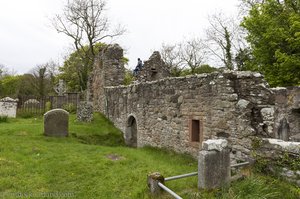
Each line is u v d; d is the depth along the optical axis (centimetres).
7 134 1027
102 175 637
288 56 1546
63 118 1066
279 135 1079
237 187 477
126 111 1280
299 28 1511
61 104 1905
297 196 446
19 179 585
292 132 1110
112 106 1465
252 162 584
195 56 3222
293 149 507
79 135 1154
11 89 3750
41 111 1784
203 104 773
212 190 485
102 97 1650
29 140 943
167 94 954
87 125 1348
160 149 982
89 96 1922
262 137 612
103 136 1236
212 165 496
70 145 941
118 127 1370
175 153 894
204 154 493
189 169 684
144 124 1116
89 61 3023
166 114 959
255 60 1917
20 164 684
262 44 1767
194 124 823
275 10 1775
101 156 805
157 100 1019
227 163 514
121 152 875
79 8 2781
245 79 665
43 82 3778
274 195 446
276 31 1623
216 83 723
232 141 665
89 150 888
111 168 692
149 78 1766
